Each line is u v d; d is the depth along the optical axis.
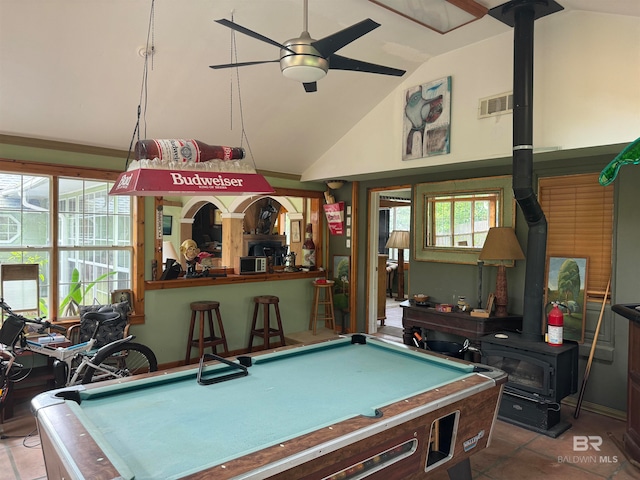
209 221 10.94
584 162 4.00
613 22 3.33
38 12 3.03
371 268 6.16
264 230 9.34
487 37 4.06
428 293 5.25
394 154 4.92
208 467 1.43
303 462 1.52
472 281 4.84
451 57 4.36
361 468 1.73
